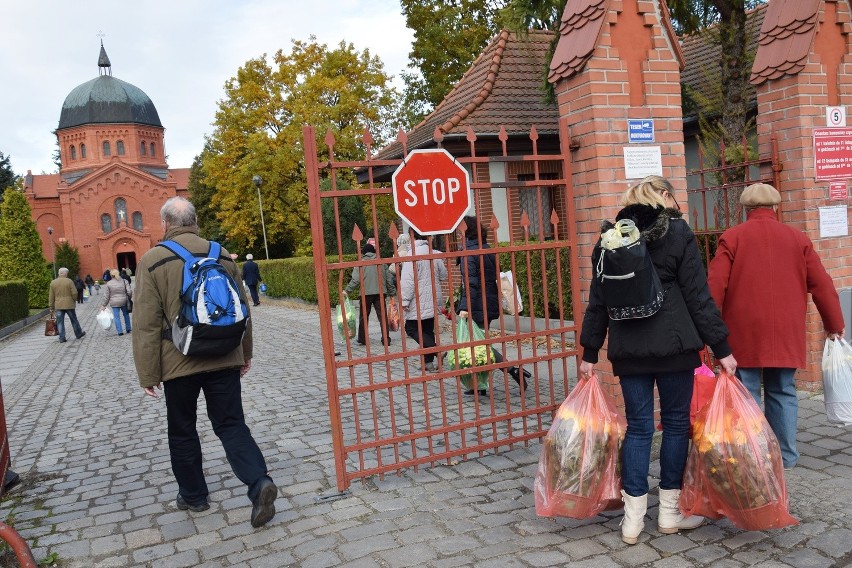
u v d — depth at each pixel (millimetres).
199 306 3748
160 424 6828
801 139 5938
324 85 33250
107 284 17578
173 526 4035
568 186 5020
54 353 14578
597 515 3787
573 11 5219
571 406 3623
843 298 5047
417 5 29359
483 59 16047
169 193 77688
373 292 11281
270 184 33969
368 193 4293
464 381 6543
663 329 3277
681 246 3328
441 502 4078
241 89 36312
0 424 4750
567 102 5227
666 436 3453
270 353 11477
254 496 3816
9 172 64938
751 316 4152
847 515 3559
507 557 3330
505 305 6492
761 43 6309
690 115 12992
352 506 4113
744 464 3238
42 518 4324
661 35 5133
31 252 32062
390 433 5770
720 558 3209
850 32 6070
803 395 5879
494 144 12969
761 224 4203
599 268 3311
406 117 34625
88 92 83875
